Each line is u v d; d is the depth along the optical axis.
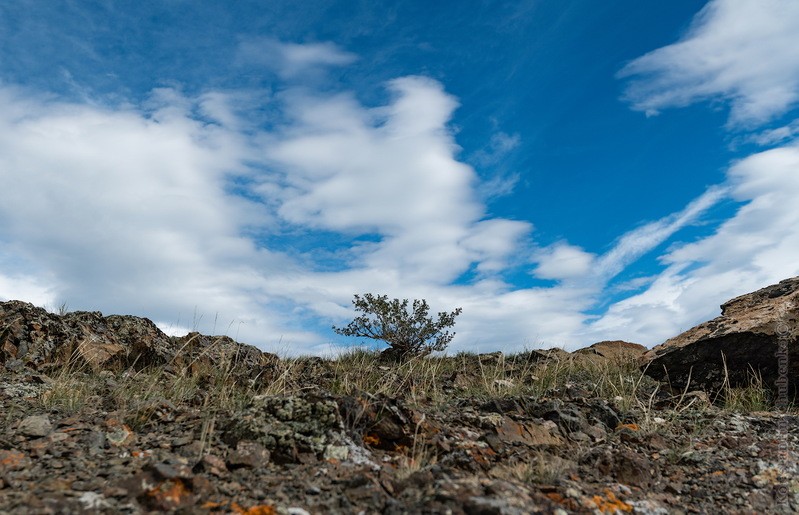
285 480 3.89
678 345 8.70
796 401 7.53
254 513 3.33
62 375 6.77
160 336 9.32
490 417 5.57
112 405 5.64
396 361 11.63
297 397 4.92
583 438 5.50
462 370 9.27
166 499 3.40
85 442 4.45
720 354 8.10
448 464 4.45
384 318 12.26
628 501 4.14
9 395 5.86
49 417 5.20
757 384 7.72
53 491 3.48
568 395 7.23
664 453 5.33
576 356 10.11
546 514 3.57
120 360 7.80
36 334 7.61
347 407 4.91
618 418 6.24
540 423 5.66
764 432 5.96
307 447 4.39
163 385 6.86
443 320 12.56
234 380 7.21
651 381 8.46
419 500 3.60
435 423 5.32
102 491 3.52
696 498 4.45
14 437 4.55
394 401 5.14
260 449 4.27
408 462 4.46
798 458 5.16
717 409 7.04
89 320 8.91
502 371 8.80
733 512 4.24
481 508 3.40
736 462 5.11
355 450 4.47
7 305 8.00
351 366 9.61
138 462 4.07
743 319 8.41
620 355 10.10
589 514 3.75
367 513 3.49
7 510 3.16
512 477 4.32
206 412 5.41
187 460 4.15
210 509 3.36
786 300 8.42
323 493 3.73
